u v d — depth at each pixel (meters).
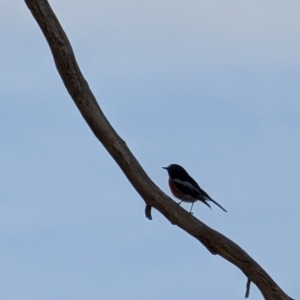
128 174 13.01
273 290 13.48
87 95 12.53
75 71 12.38
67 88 12.55
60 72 12.42
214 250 13.40
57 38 12.11
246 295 13.85
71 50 12.27
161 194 13.16
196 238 13.45
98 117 12.62
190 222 13.23
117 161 12.95
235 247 13.29
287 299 13.54
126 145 12.85
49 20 11.97
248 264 13.36
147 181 13.06
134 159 12.91
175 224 13.41
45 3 11.86
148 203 13.35
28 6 11.87
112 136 12.72
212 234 13.27
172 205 13.20
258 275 13.38
